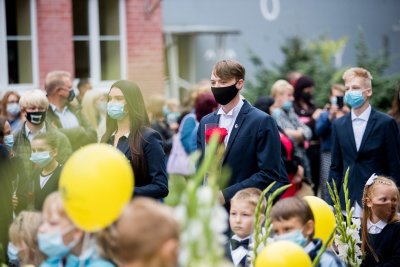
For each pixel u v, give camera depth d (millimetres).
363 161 7273
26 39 13906
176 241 3201
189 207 2961
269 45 19188
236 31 17922
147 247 3174
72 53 14273
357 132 7328
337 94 10297
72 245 4023
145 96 14992
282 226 4492
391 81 15977
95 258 3998
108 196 3721
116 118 5863
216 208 3000
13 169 6609
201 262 2896
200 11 18531
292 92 9797
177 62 18109
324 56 17141
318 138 10281
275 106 9703
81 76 14672
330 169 7555
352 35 20094
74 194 3715
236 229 5129
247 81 16531
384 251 5895
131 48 15023
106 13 14836
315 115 10461
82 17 14656
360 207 7105
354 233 5383
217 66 6219
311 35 19562
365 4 20203
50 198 4066
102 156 3771
